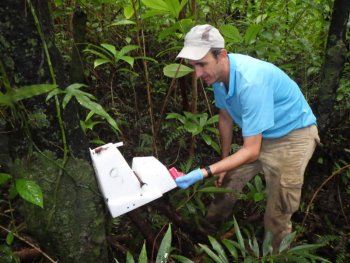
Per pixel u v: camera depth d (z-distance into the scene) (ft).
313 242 7.88
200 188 6.50
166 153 8.20
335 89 7.26
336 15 6.53
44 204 4.14
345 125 9.17
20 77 3.60
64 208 4.21
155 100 8.82
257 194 6.83
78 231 4.38
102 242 4.68
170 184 4.79
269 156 6.29
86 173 4.29
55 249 4.47
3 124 4.14
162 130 8.46
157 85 8.77
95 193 4.44
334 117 8.42
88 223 4.43
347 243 7.82
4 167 4.94
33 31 3.50
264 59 8.09
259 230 7.54
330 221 8.45
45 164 4.03
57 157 4.06
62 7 7.18
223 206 7.21
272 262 5.41
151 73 8.71
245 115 5.31
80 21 5.61
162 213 6.68
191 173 5.20
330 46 6.84
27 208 4.30
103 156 4.34
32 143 3.92
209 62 5.17
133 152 7.75
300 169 6.22
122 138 7.74
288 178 6.25
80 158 4.24
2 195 6.05
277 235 6.80
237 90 5.32
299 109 6.02
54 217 4.20
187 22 5.91
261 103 5.19
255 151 5.40
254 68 5.30
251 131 5.28
